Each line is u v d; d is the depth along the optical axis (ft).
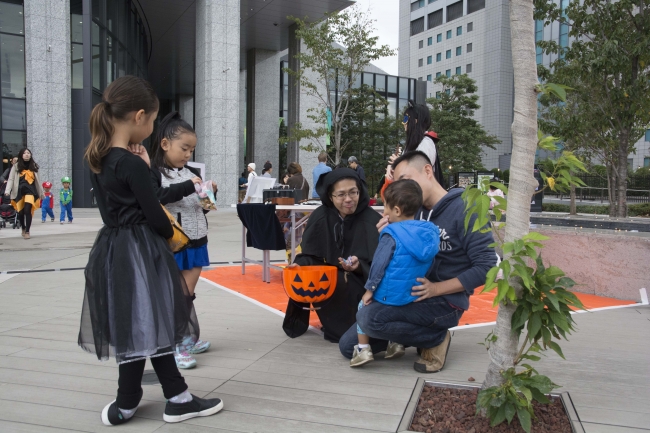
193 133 10.45
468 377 9.84
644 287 17.24
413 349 11.90
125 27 81.87
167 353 7.42
